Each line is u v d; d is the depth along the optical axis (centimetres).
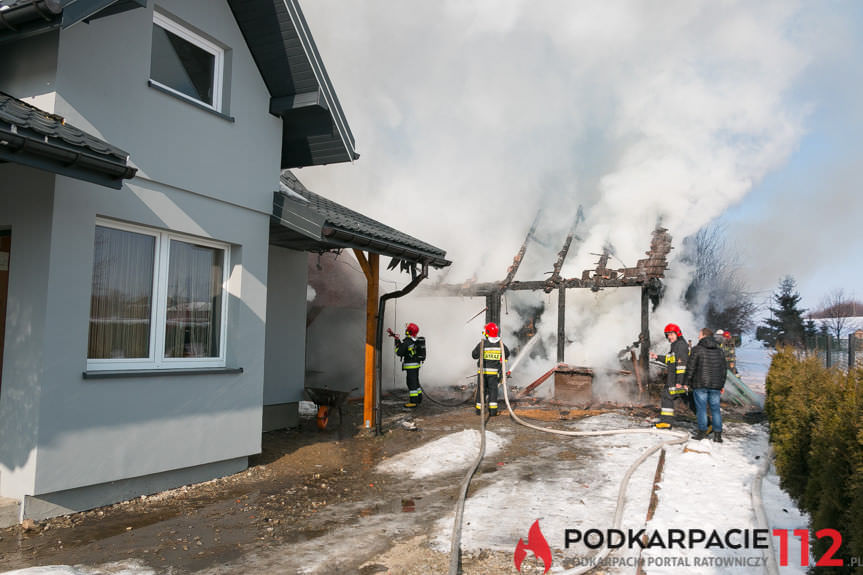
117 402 543
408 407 1213
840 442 363
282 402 964
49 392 488
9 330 509
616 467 730
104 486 541
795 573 400
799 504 481
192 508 550
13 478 491
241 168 694
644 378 1310
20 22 470
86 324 520
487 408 1184
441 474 698
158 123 589
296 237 832
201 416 630
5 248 534
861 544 307
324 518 529
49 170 425
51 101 493
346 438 900
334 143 800
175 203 608
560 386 1291
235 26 698
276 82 738
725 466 735
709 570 410
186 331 645
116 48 550
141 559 423
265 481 656
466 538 474
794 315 4125
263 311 723
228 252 694
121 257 576
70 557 423
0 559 415
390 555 436
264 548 450
